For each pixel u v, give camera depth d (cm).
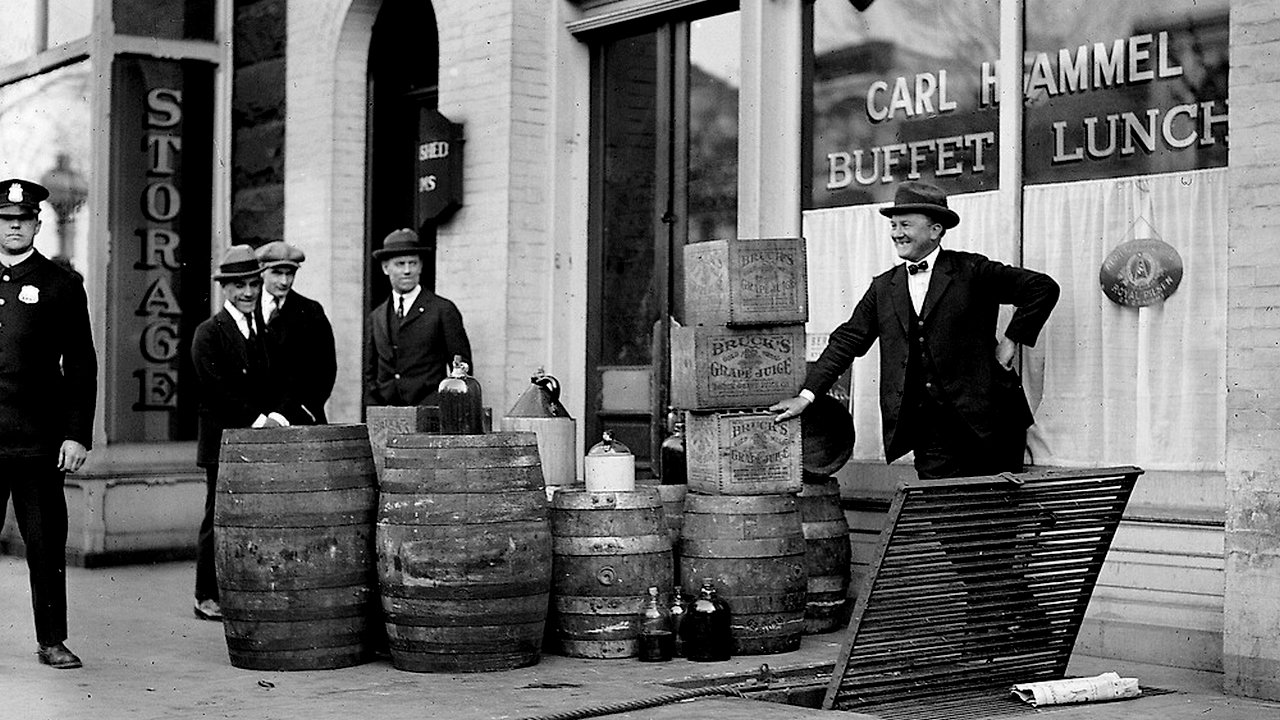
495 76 1136
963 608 736
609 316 1131
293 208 1311
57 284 818
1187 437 830
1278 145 730
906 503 695
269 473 789
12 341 800
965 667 751
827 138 1003
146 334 1295
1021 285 818
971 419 818
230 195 1351
